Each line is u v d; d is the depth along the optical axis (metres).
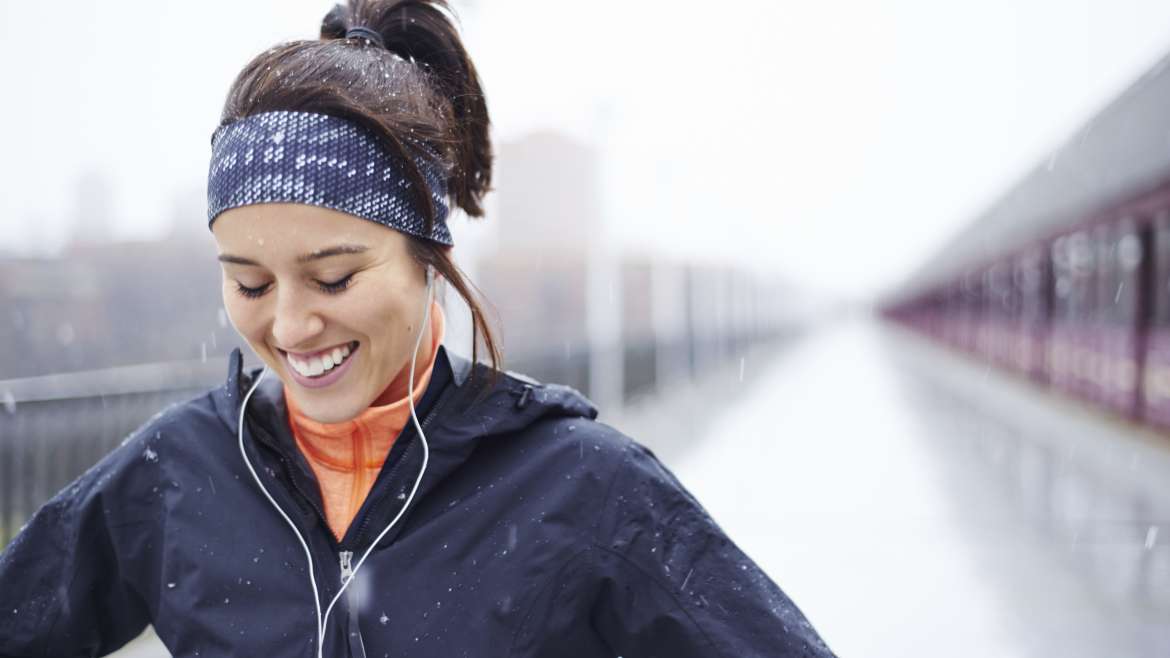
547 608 1.00
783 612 1.04
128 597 1.20
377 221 0.94
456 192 1.11
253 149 0.92
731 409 13.98
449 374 1.08
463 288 1.03
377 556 1.02
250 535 1.08
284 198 0.90
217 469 1.13
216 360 7.98
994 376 21.58
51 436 4.57
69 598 1.17
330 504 1.09
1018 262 20.22
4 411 4.35
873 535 6.01
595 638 1.05
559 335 20.33
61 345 11.16
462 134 1.14
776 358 30.72
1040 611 4.54
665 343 15.41
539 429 1.10
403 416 1.06
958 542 5.84
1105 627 4.32
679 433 10.83
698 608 1.01
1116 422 12.19
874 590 4.85
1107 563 5.37
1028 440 10.99
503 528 1.03
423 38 1.15
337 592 1.02
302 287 0.94
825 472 8.47
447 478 1.06
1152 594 4.80
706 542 1.05
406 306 0.98
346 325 0.95
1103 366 13.40
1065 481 8.15
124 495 1.16
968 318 29.47
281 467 1.08
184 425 1.18
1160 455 9.55
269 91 0.95
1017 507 6.96
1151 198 10.67
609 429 1.12
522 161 25.31
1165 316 10.80
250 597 1.05
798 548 5.68
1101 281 13.54
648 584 1.02
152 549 1.16
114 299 11.81
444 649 0.99
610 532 1.03
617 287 11.53
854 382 20.55
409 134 0.98
